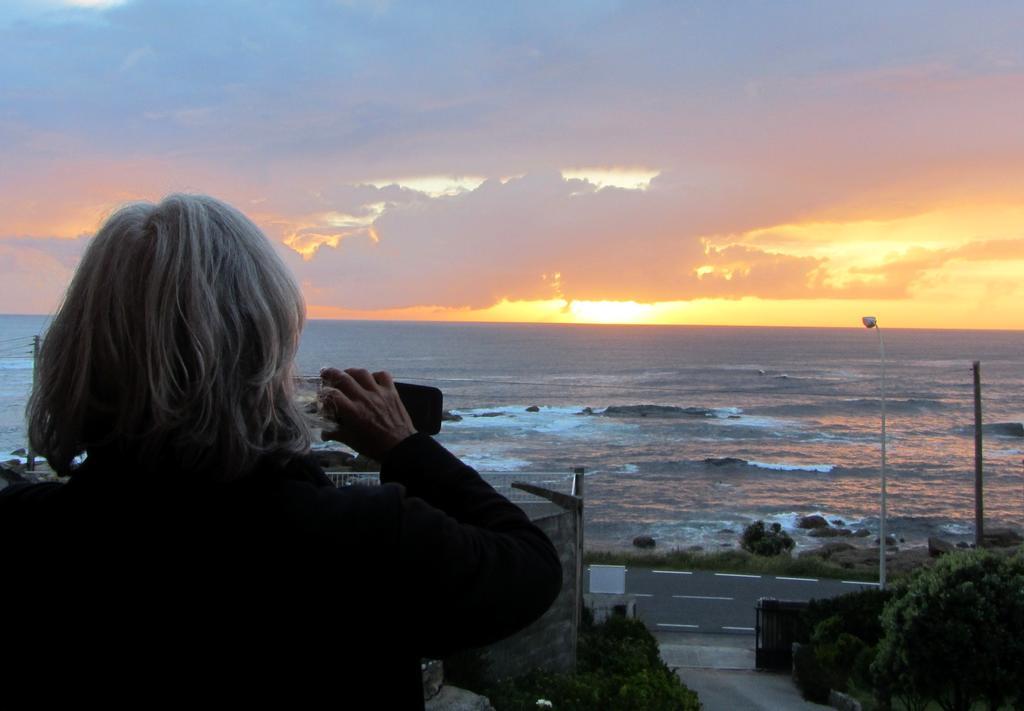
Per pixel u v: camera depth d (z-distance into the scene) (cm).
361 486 147
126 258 141
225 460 132
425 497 159
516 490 1802
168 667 129
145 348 133
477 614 139
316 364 168
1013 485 6078
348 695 134
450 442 7288
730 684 2014
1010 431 8625
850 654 1906
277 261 152
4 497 147
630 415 9350
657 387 12625
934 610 1522
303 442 144
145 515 133
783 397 11612
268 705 131
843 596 2167
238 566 132
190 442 130
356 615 134
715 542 4384
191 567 131
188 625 129
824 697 1848
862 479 6256
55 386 142
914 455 7269
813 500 5534
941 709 1642
